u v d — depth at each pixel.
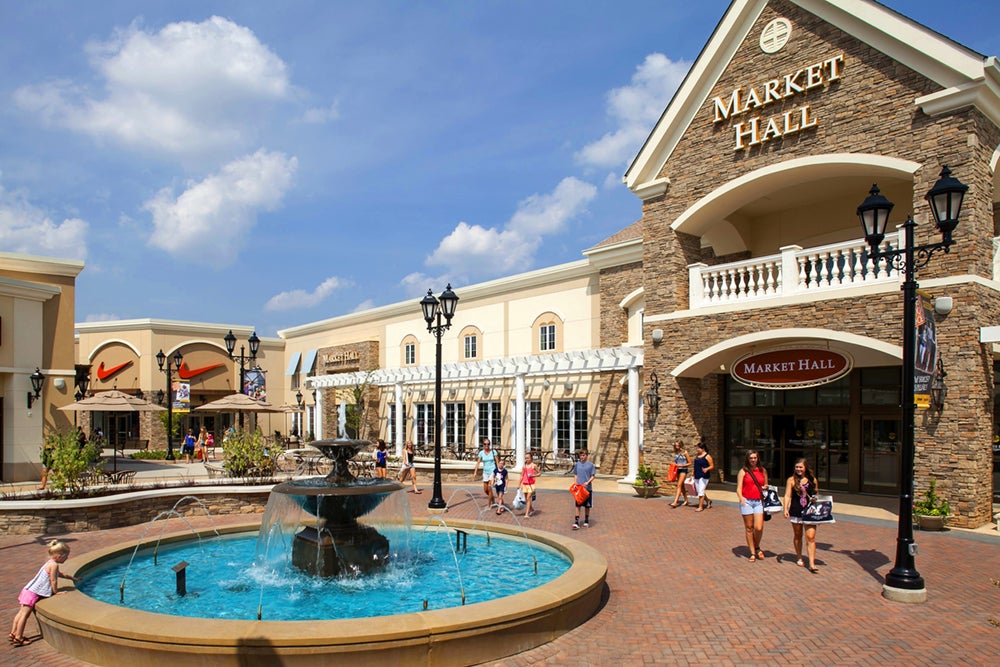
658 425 20.78
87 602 7.89
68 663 7.17
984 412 14.68
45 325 25.31
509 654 7.45
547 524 15.83
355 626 6.90
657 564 11.78
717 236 23.36
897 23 16.00
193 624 7.00
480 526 14.33
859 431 20.17
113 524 15.76
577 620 8.45
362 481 12.33
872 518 15.96
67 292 25.98
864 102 16.67
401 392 36.03
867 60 16.66
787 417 21.88
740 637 8.09
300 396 48.19
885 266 16.31
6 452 23.45
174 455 37.12
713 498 19.67
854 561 11.87
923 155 15.59
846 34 17.05
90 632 7.07
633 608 9.23
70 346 25.94
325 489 11.21
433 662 6.93
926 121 15.59
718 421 23.41
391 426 39.47
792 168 17.91
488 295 33.84
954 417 14.57
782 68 18.34
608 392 27.08
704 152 20.16
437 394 18.70
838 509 17.20
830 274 21.12
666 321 20.66
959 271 14.78
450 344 36.00
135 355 46.06
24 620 7.84
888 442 19.56
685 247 21.14
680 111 20.62
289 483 12.05
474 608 7.58
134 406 25.80
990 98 15.12
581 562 9.99
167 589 10.27
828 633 8.22
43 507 14.95
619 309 27.25
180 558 12.50
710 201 19.83
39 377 24.19
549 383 29.67
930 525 14.29
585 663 7.27
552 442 29.36
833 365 17.05
